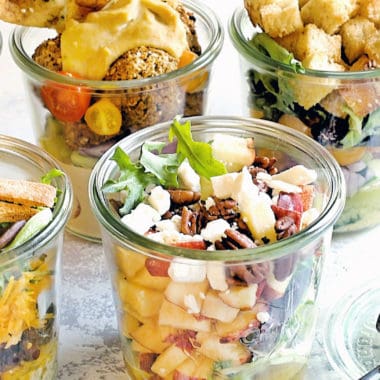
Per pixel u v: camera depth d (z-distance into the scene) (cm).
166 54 76
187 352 64
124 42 75
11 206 65
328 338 70
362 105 74
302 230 63
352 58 76
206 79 77
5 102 89
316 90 74
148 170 67
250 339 64
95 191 66
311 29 75
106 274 76
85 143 75
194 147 67
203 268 62
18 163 69
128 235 63
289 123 76
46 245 64
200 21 80
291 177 67
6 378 65
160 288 63
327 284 74
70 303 74
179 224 65
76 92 74
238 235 63
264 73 75
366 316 71
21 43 78
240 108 87
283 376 67
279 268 63
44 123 77
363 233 78
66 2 77
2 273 63
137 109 75
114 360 70
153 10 76
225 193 66
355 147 75
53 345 67
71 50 75
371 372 67
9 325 63
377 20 77
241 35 77
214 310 63
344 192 66
